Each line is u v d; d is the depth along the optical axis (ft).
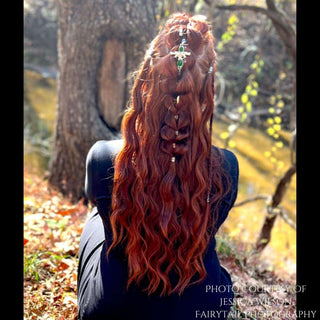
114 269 4.52
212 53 4.28
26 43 23.02
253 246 10.43
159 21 10.34
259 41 18.30
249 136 18.93
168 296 4.43
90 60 9.55
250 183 16.93
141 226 4.25
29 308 5.78
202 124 4.24
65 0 9.35
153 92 4.18
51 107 20.38
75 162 10.12
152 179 4.16
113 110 9.86
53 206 8.92
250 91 12.41
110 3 9.06
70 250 7.36
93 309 4.53
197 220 4.19
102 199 4.39
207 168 4.28
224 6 11.28
